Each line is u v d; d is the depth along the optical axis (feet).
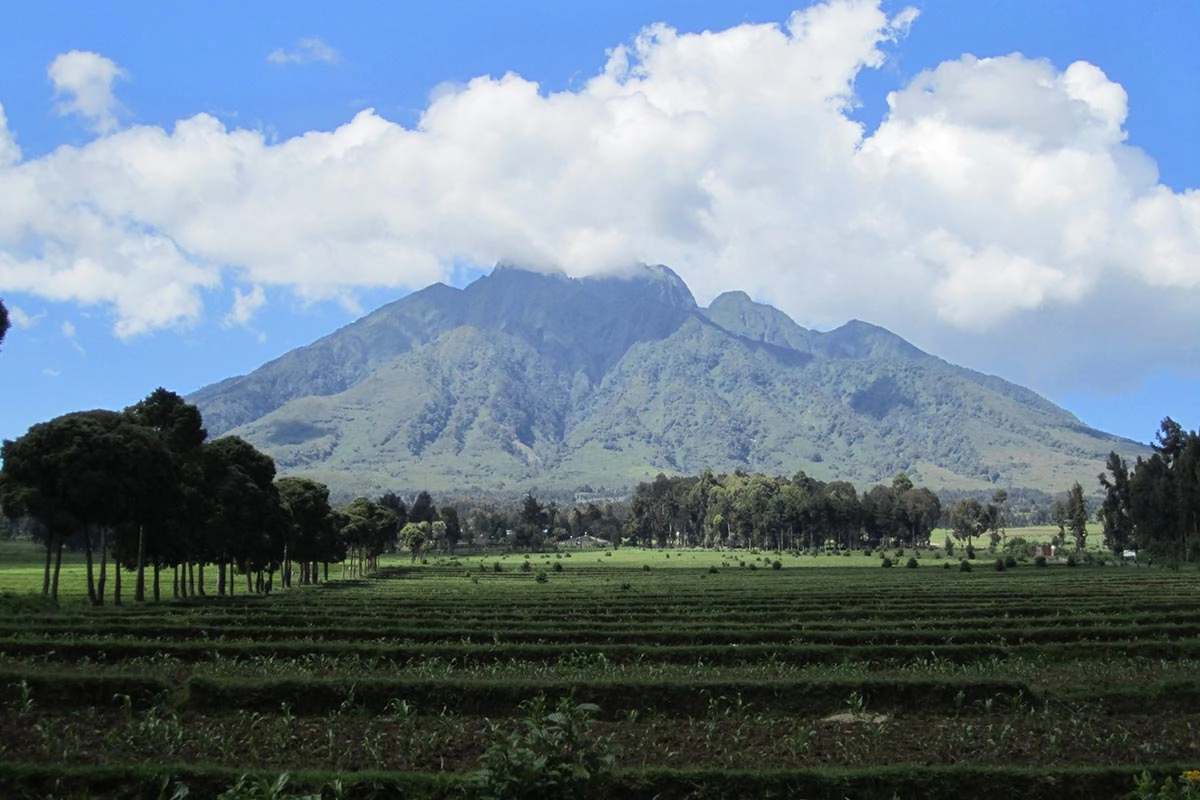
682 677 107.45
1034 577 344.49
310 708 90.94
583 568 480.23
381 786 65.21
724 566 494.18
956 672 119.75
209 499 250.78
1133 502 489.67
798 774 69.15
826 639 149.48
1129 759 76.89
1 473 195.11
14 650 120.47
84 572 364.58
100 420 205.67
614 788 68.03
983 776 69.62
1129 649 138.00
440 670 116.37
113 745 75.05
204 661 121.49
